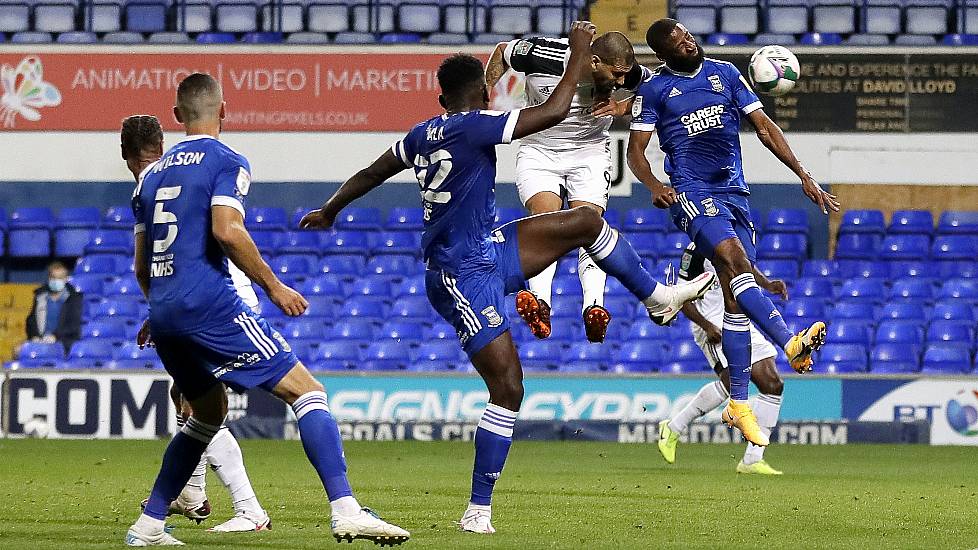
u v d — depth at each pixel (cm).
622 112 2011
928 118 4953
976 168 4950
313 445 1251
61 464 2712
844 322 4503
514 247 1535
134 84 5125
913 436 3816
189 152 1288
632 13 5169
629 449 3494
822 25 5269
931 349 4303
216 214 1253
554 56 2008
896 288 4666
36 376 3841
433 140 1482
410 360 4450
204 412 1338
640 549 1301
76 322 4525
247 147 5116
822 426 3828
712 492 2080
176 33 5356
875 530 1520
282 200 5125
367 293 4775
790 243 4841
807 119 4988
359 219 5053
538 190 2116
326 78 5100
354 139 5106
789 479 2420
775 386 2639
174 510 1553
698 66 2227
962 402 3822
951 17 5303
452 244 1491
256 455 3083
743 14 5262
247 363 1278
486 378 1491
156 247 1283
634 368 4341
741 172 2266
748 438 2209
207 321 1267
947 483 2341
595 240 1564
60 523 1529
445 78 1498
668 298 1602
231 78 5103
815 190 2203
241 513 1488
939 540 1422
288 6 5391
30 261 5116
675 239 4850
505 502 1867
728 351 2220
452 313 1501
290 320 4638
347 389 3947
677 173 2244
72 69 5141
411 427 3906
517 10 5325
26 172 5166
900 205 4978
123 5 5453
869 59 4956
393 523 1556
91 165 5166
